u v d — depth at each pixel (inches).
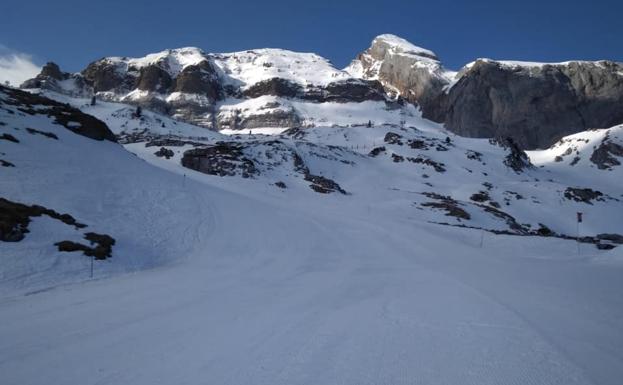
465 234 1594.5
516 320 404.2
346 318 433.1
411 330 381.4
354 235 1472.7
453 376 273.7
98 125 2160.4
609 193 6043.3
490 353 314.3
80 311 484.7
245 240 1227.9
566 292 575.5
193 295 579.8
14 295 590.9
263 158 3769.7
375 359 309.0
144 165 1977.1
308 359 312.2
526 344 332.8
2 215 843.4
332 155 4894.2
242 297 563.5
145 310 485.4
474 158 5851.4
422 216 2637.8
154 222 1206.3
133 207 1266.0
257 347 342.6
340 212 2213.3
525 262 994.1
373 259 1020.5
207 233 1245.1
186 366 305.3
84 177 1337.4
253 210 1733.5
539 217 3570.4
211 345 350.6
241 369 296.0
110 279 737.6
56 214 970.1
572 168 7544.3
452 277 716.7
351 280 716.0
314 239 1337.4
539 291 579.5
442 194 4055.1
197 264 934.4
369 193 3513.8
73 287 655.8
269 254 1073.5
